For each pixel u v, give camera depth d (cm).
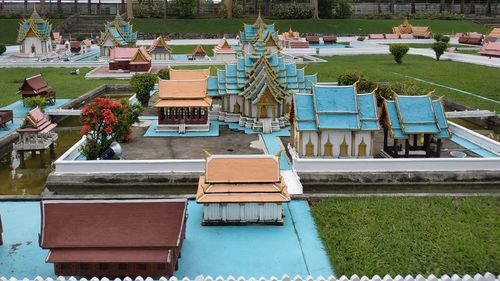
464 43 10231
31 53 8356
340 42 10744
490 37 9662
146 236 1781
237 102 4125
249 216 2238
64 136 4025
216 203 2202
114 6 13162
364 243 2019
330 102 3117
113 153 3161
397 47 7381
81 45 9488
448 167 2922
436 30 12194
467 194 2586
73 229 1798
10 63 7450
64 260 1742
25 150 3559
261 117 3878
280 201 2202
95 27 11788
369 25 12462
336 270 1825
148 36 11194
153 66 7375
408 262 1877
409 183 2889
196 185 2867
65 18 12188
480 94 5209
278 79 4019
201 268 1856
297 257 1945
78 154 3209
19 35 8412
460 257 1906
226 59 7894
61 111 4409
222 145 3522
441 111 3134
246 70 4116
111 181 2858
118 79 6456
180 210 1836
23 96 4741
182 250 1995
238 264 1889
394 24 12581
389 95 4216
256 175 2259
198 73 4366
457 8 14112
